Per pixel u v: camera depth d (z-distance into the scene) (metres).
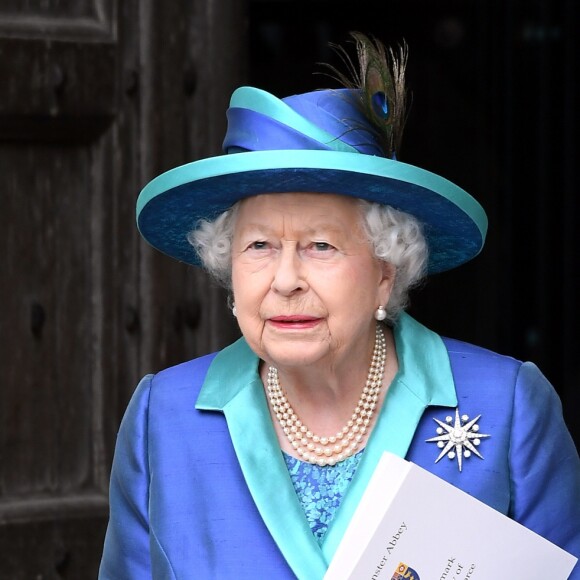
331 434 7.81
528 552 7.01
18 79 12.39
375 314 7.70
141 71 12.81
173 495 7.80
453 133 20.42
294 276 7.19
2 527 12.55
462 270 20.27
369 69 7.57
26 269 12.72
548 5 19.17
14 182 12.64
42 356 12.79
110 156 12.81
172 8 12.88
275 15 20.45
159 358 12.93
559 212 19.22
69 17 12.62
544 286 19.41
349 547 6.89
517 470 7.59
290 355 7.27
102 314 12.89
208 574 7.50
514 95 19.81
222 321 13.10
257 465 7.64
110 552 8.32
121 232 12.86
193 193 7.52
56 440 12.84
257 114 7.36
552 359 19.41
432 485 6.88
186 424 7.99
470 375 7.86
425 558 6.91
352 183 7.10
